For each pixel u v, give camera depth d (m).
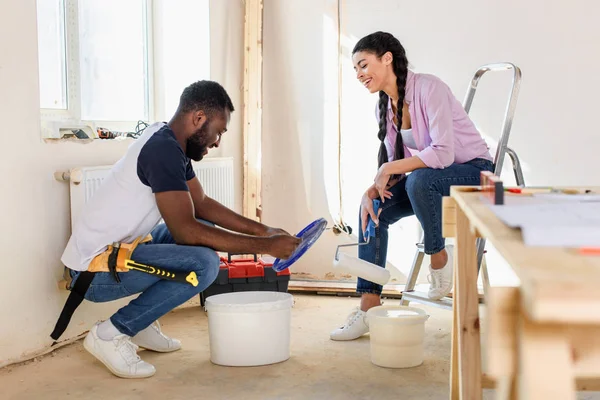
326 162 4.59
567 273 0.78
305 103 4.61
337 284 4.44
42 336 2.99
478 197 1.54
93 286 2.72
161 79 4.34
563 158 4.15
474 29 4.23
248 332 2.81
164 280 2.69
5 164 2.79
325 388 2.56
